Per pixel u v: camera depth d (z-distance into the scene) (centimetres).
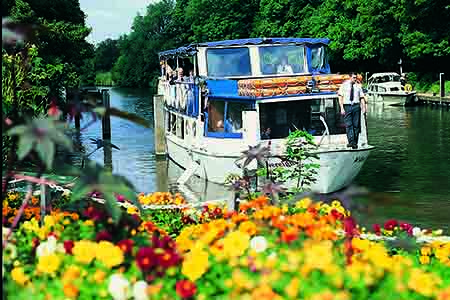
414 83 5394
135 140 3023
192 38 8081
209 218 852
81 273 489
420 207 1545
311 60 1931
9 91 1089
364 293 473
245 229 550
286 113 1703
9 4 2922
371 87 4925
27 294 478
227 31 7619
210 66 1884
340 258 523
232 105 1762
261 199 647
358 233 684
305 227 555
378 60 5944
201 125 1833
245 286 457
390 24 5338
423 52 4906
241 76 1873
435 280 539
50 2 3519
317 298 436
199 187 1858
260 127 1684
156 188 1888
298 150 1329
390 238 704
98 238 541
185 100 2064
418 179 1889
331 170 1582
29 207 748
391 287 490
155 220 871
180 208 896
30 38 521
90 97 551
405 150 2450
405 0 4841
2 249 471
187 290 448
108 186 468
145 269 481
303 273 469
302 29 6500
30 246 551
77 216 611
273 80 1670
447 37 4841
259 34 6988
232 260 489
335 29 5903
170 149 2392
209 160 1784
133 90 9856
